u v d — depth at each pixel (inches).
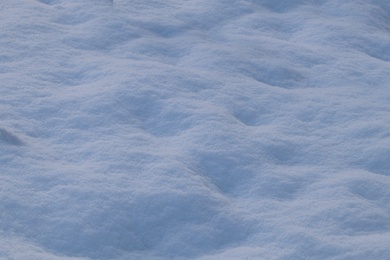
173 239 122.8
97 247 118.0
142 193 130.0
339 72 193.2
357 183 139.4
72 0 220.4
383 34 223.3
